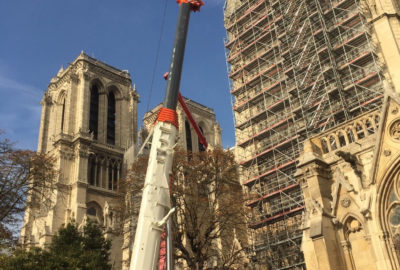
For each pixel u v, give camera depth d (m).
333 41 52.16
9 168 41.50
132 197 50.41
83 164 90.88
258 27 64.12
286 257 48.50
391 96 21.69
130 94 113.81
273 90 60.12
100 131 102.19
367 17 43.44
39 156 45.66
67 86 106.44
